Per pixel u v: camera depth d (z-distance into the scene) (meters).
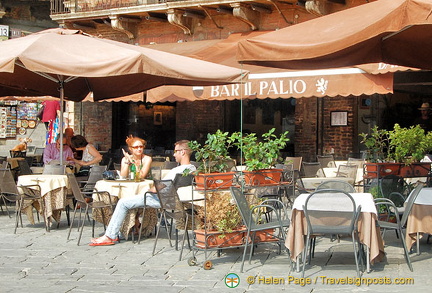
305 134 18.05
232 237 7.97
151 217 10.11
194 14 18.70
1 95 15.06
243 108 19.92
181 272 7.69
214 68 10.80
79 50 10.07
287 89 13.62
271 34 8.27
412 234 8.44
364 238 7.33
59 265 8.15
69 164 13.69
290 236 7.54
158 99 14.98
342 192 7.12
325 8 16.86
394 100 17.97
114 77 13.43
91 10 20.16
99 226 11.34
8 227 11.25
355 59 9.38
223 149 8.20
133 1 19.59
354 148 17.34
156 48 18.80
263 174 8.38
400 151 10.02
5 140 25.08
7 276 7.57
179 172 9.59
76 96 14.34
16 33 25.83
